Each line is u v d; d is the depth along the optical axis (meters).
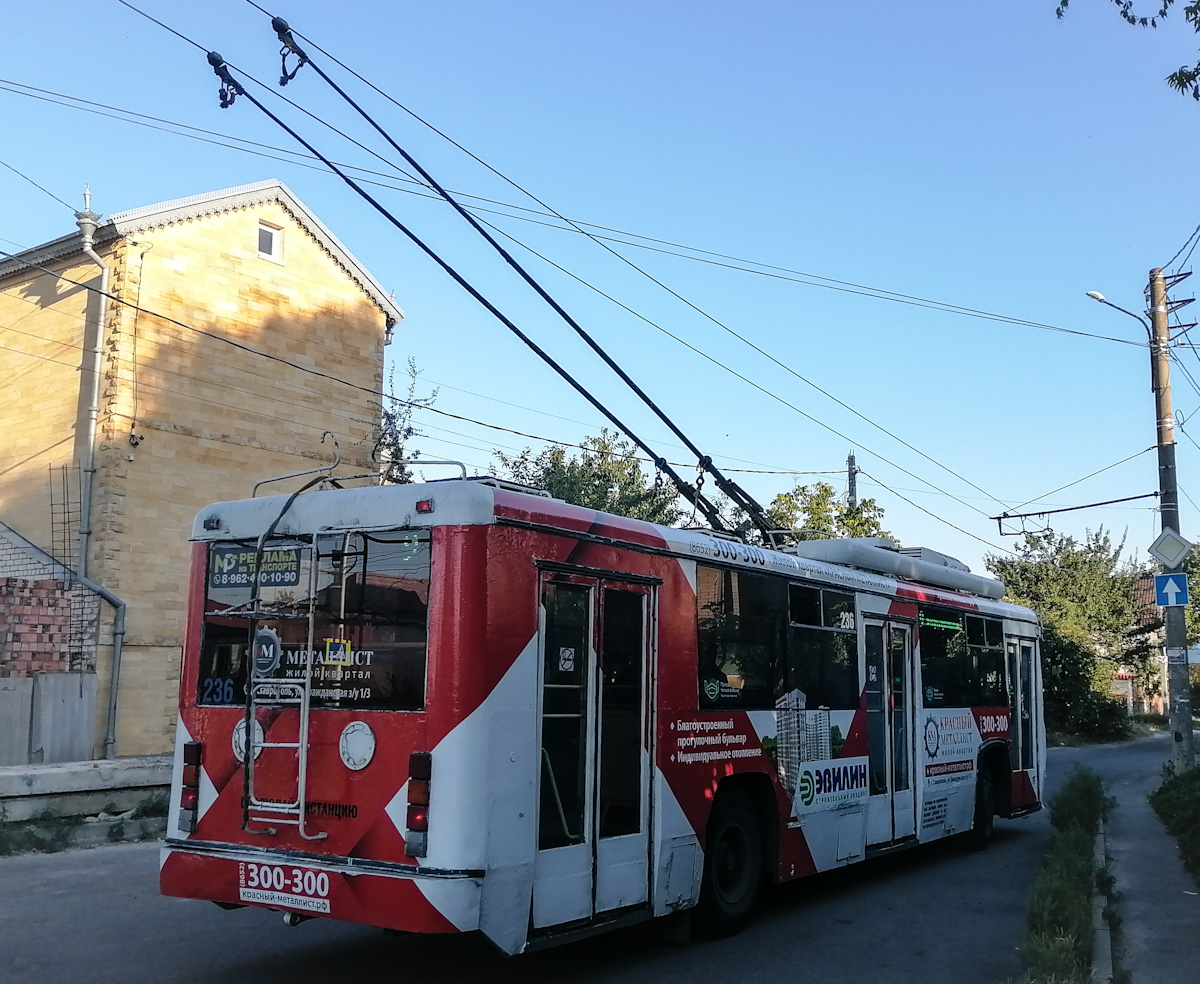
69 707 14.69
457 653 6.04
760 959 7.79
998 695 13.74
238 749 6.71
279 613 6.50
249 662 6.77
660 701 7.52
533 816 6.25
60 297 18.20
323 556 6.62
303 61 7.71
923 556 12.90
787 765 8.99
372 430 20.95
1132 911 9.22
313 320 20.09
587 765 6.79
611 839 6.93
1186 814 13.54
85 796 12.23
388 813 6.06
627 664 7.28
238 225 18.98
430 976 7.09
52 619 16.30
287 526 6.79
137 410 17.30
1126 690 52.22
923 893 10.41
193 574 7.19
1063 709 37.09
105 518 16.78
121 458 17.00
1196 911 9.22
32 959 7.06
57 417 17.91
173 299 17.95
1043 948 7.21
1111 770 24.61
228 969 7.09
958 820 12.27
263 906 6.36
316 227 20.03
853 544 10.72
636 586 7.40
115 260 17.42
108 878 9.70
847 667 10.16
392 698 6.20
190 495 17.89
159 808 12.66
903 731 11.16
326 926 8.36
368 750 6.18
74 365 17.81
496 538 6.28
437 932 5.75
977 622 13.32
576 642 6.82
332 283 20.50
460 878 5.79
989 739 13.29
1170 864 11.49
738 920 8.42
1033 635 15.16
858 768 10.13
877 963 7.75
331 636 6.48
